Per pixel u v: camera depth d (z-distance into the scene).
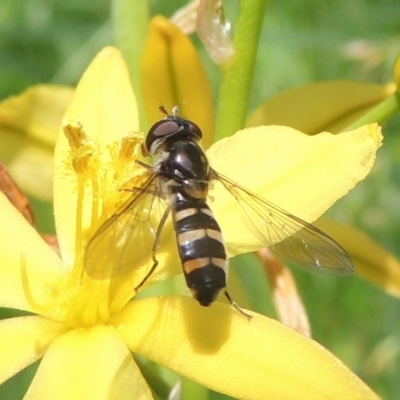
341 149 0.07
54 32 0.12
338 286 0.11
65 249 0.07
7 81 0.12
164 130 0.07
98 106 0.07
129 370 0.06
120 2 0.08
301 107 0.08
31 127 0.08
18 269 0.07
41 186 0.08
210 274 0.06
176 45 0.08
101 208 0.07
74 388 0.06
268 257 0.08
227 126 0.08
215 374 0.06
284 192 0.07
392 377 0.11
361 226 0.12
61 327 0.07
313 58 0.12
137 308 0.07
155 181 0.07
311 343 0.06
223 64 0.08
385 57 0.11
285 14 0.12
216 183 0.07
